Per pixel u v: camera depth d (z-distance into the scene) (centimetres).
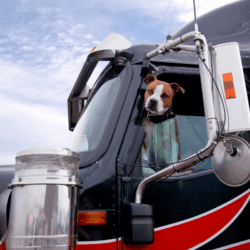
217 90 178
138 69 225
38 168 145
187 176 210
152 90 216
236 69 179
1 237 159
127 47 221
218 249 197
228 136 178
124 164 199
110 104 219
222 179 179
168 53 216
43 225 137
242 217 206
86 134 221
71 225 145
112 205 187
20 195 143
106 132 206
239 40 257
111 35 229
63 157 152
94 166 195
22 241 135
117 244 180
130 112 213
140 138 211
